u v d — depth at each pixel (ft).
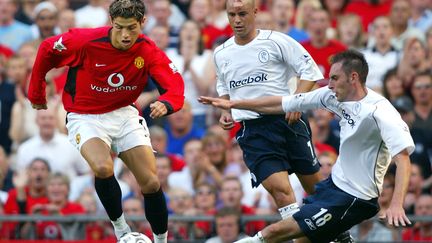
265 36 105.60
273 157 106.01
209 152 148.56
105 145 98.37
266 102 100.99
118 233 101.09
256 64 105.29
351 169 97.86
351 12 183.01
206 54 167.22
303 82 104.06
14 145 163.43
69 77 99.71
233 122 108.37
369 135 96.07
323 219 98.37
